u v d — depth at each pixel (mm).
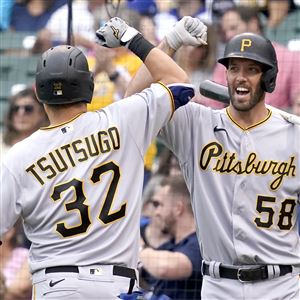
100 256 12633
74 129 12945
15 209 12766
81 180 12695
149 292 20688
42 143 12898
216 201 14398
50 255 12672
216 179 14406
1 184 12719
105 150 12844
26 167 12789
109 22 13922
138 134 13070
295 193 14508
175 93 13320
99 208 12688
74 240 12609
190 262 20625
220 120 14680
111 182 12789
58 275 12562
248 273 14281
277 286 14375
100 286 12586
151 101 13227
